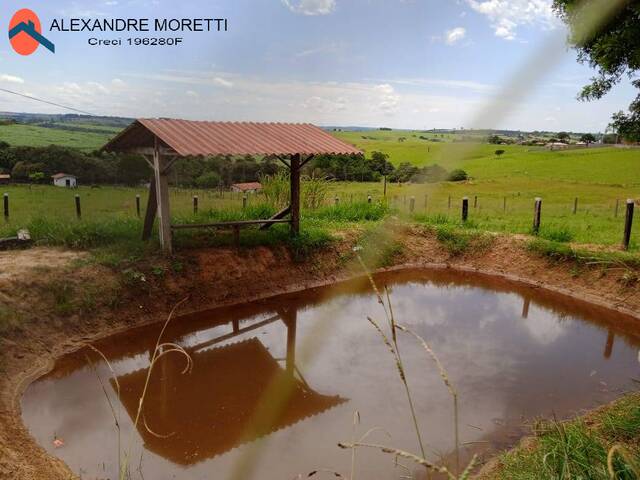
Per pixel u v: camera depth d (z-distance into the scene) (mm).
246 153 8977
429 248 13602
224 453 5582
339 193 15430
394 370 7551
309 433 5879
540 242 12328
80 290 8406
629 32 5672
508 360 8008
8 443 5395
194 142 8797
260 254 10781
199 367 7676
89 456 5488
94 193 18438
